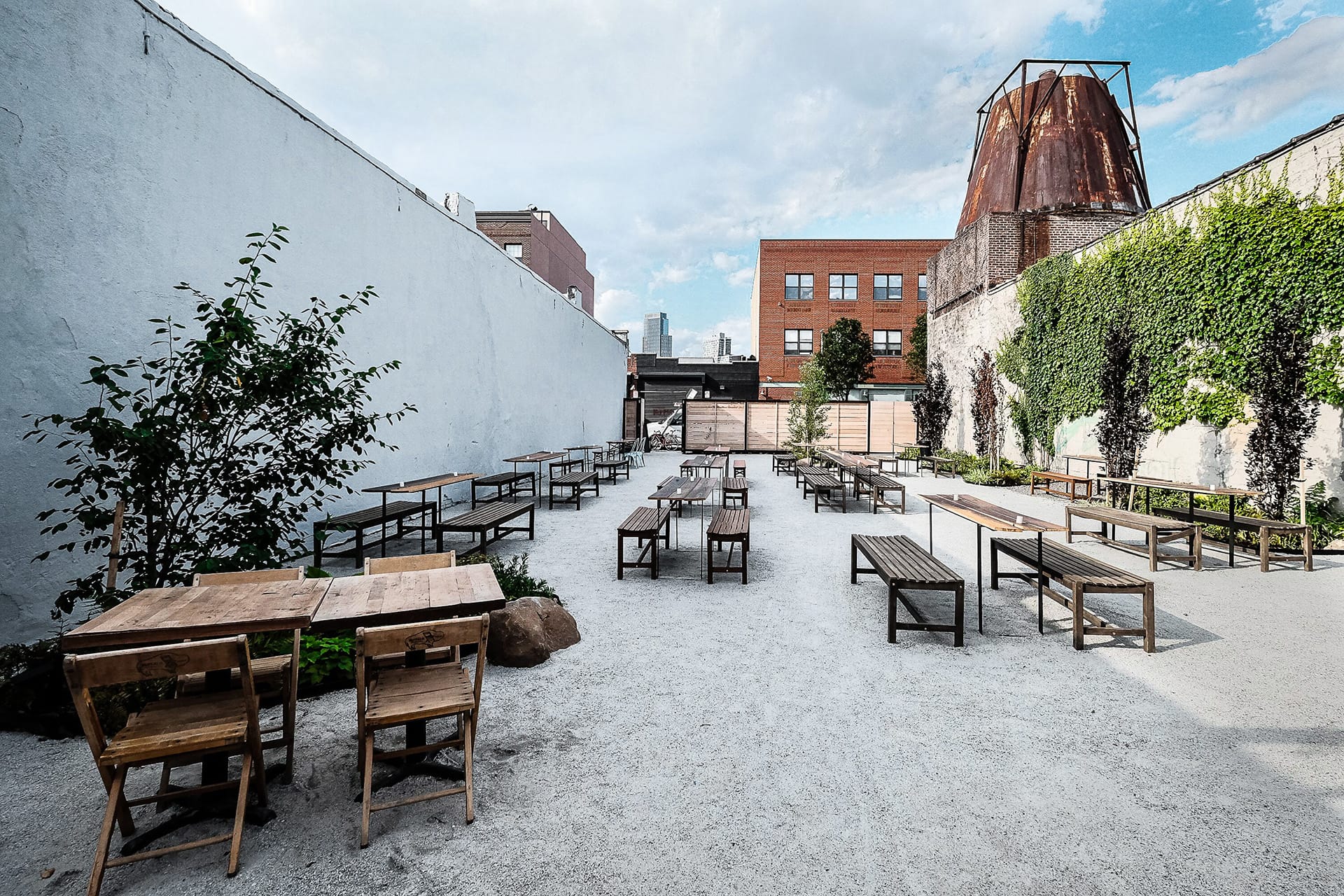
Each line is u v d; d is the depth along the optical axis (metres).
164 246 5.21
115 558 3.73
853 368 32.03
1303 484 7.94
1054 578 4.79
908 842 2.39
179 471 4.03
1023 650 4.47
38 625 4.24
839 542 8.39
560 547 8.14
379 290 8.52
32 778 2.87
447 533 8.93
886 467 19.48
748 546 6.46
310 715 3.52
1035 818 2.54
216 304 5.77
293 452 4.57
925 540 8.51
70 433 4.42
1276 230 8.30
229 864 2.26
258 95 6.29
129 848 2.34
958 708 3.57
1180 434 10.01
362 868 2.27
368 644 2.47
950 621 5.13
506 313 13.10
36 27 4.19
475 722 2.67
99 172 4.63
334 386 7.54
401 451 9.05
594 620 5.17
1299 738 3.19
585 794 2.73
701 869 2.25
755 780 2.84
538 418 15.21
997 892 2.13
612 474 15.54
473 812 2.55
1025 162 20.17
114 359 4.77
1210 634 4.77
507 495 12.70
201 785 2.64
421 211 9.61
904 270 35.56
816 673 4.07
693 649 4.52
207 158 5.66
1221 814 2.56
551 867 2.27
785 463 18.33
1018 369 15.40
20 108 4.11
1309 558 6.77
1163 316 10.36
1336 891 2.12
